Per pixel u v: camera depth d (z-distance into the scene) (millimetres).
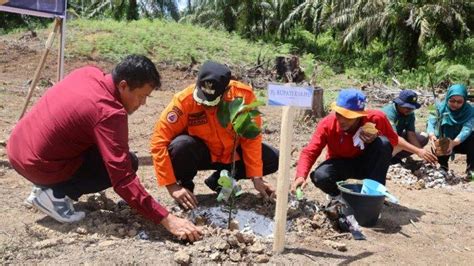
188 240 3129
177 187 3586
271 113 9320
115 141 2953
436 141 5363
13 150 3232
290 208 3785
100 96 2986
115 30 18125
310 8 23609
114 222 3396
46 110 3107
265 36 24906
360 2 20109
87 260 2846
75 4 28203
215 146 3730
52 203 3246
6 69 14078
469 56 18828
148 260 2887
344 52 21047
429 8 18484
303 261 3057
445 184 5195
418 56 19156
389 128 4102
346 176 4125
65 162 3172
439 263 3254
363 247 3381
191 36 18594
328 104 10297
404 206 4375
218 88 3285
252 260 3004
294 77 14148
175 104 3543
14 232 3174
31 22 26094
